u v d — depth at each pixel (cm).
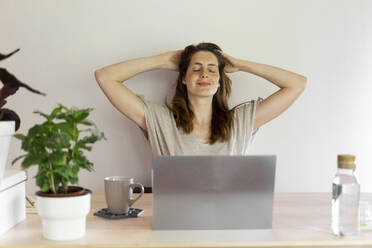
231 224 96
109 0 157
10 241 85
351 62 166
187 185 94
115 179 113
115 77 142
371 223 96
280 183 167
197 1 159
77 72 158
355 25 165
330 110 167
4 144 90
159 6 158
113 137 161
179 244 85
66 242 85
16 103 157
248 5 161
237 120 148
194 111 149
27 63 156
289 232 94
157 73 161
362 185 169
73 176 86
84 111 86
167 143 142
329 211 117
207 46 148
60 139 81
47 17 156
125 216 106
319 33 164
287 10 162
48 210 84
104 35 158
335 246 86
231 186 95
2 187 90
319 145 167
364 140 168
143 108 143
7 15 155
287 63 164
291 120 166
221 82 151
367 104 167
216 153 143
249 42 162
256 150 166
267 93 164
